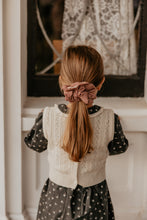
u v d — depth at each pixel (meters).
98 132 1.40
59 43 2.04
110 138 1.42
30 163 1.93
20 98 1.79
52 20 2.01
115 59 2.06
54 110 1.42
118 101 2.05
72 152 1.33
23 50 1.89
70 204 1.39
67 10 2.00
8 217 1.93
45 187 1.52
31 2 1.97
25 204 1.98
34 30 2.00
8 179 1.90
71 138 1.33
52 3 1.99
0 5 1.66
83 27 2.02
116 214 1.99
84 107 1.32
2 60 1.72
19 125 1.82
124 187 1.96
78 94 1.31
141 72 2.07
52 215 1.43
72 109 1.33
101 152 1.43
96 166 1.43
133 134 1.89
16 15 1.70
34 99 2.06
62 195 1.42
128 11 2.00
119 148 1.47
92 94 1.34
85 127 1.32
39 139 1.44
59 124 1.39
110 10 2.00
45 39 2.03
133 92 2.10
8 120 1.82
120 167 1.94
